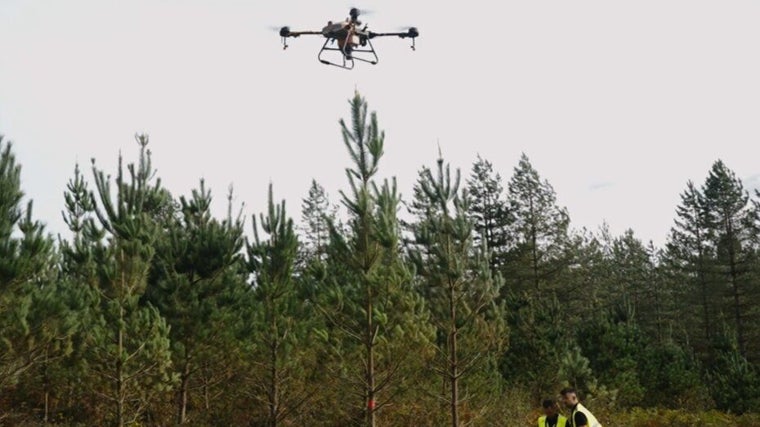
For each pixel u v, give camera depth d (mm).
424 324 14750
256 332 15891
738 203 45719
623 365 24922
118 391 14602
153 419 17281
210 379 17609
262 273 15906
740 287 44031
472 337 14953
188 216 19438
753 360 42688
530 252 46781
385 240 13758
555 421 10000
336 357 14648
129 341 14664
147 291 17438
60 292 15047
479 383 16922
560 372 23109
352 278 17156
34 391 17344
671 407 25547
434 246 14844
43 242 12672
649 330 55125
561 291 47656
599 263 63656
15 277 12023
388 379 14180
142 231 15125
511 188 48312
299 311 16031
